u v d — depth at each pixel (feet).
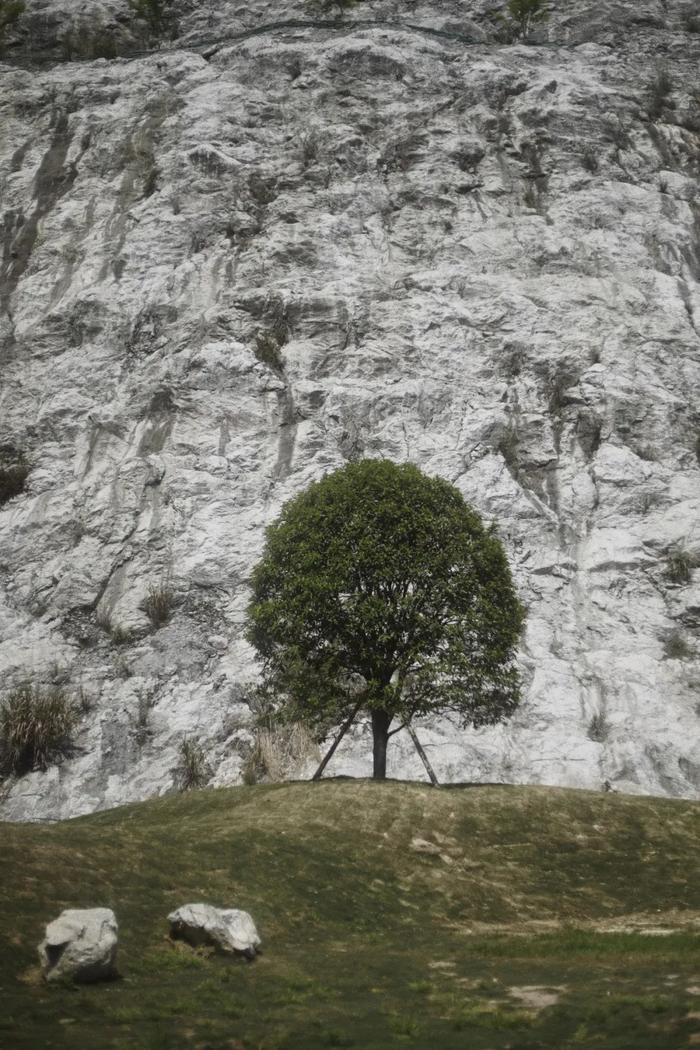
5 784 94.17
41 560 114.52
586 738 96.32
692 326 136.05
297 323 133.69
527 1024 38.19
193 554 111.75
